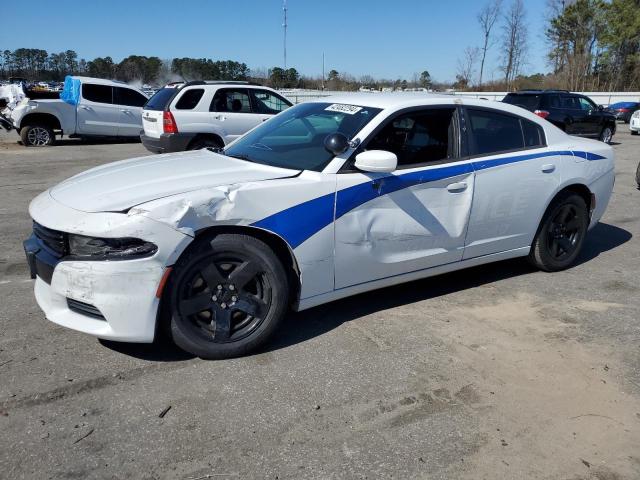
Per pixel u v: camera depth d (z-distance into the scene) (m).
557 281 4.79
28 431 2.59
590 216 5.10
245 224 3.15
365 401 2.91
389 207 3.69
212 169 3.57
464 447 2.57
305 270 3.41
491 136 4.33
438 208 3.94
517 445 2.60
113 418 2.71
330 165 3.53
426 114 4.00
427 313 4.04
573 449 2.58
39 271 3.09
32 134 15.16
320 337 3.62
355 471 2.40
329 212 3.43
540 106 15.51
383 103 3.95
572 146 4.82
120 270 2.88
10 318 3.77
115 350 3.35
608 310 4.18
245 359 3.31
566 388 3.09
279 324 3.40
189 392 2.95
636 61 42.00
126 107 16.16
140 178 3.38
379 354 3.41
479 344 3.58
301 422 2.72
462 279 4.78
